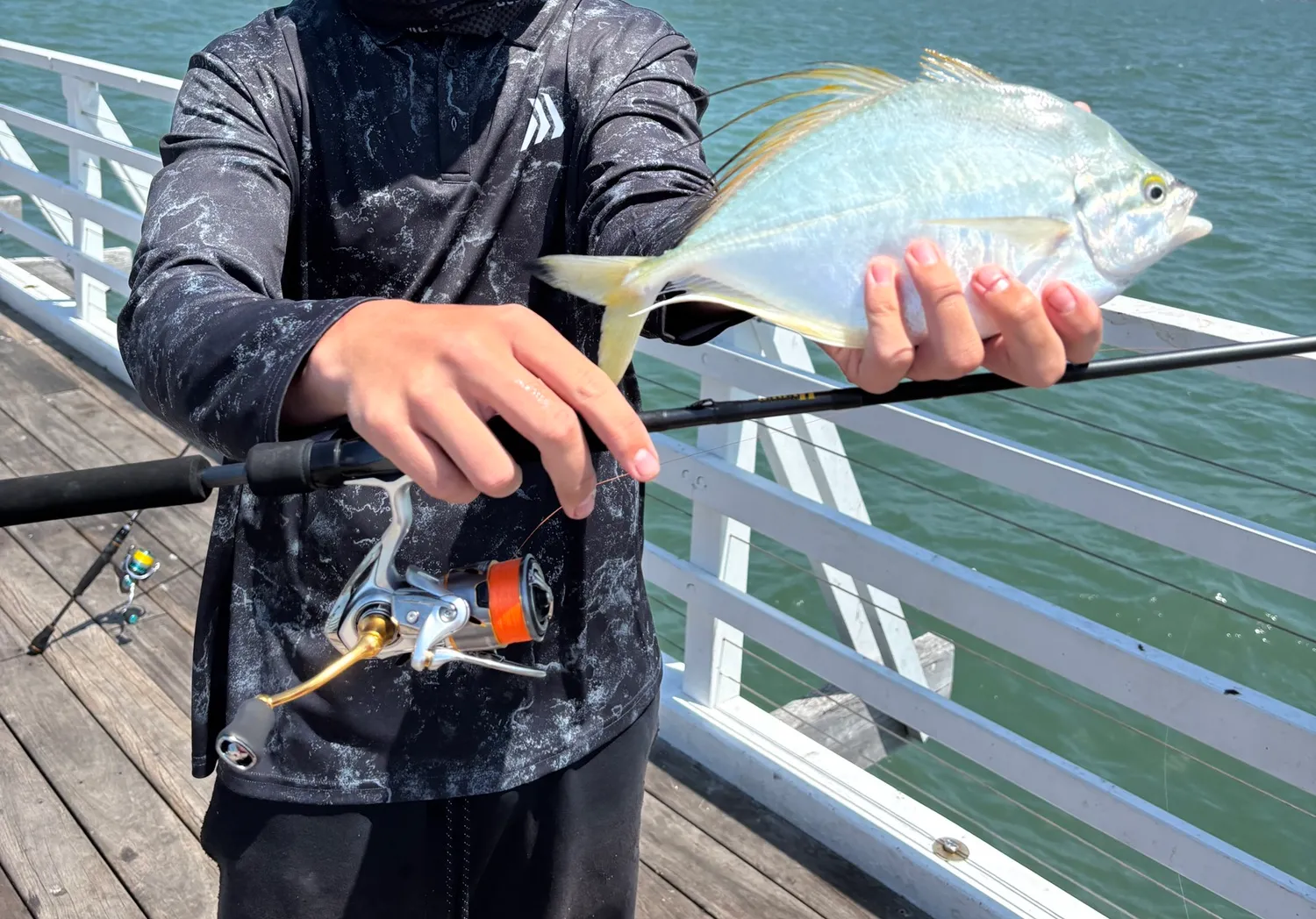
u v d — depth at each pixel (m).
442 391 0.70
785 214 0.89
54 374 4.54
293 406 0.81
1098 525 5.28
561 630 1.27
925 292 0.78
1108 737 3.78
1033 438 6.00
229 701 1.24
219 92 1.14
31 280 5.24
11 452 3.91
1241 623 4.64
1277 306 7.72
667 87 1.21
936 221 0.88
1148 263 0.92
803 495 2.62
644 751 1.38
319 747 1.21
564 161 1.20
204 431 0.81
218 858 1.28
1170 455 5.84
